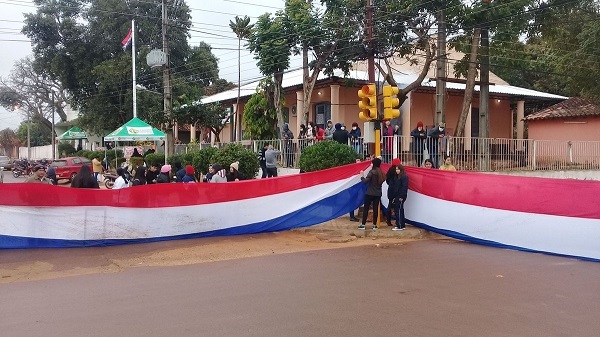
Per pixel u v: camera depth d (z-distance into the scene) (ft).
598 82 85.46
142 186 37.70
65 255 33.42
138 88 128.57
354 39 74.49
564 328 19.07
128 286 25.54
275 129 80.59
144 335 18.06
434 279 26.91
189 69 143.84
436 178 42.19
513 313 20.92
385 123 60.75
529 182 37.37
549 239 35.96
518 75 134.62
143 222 37.63
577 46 87.25
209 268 29.86
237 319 19.89
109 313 20.80
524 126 110.83
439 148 58.95
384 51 75.66
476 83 77.30
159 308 21.47
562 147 70.44
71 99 146.30
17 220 34.35
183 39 139.95
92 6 131.64
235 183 40.83
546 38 81.87
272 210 41.91
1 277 27.89
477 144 62.18
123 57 127.24
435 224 41.88
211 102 107.24
